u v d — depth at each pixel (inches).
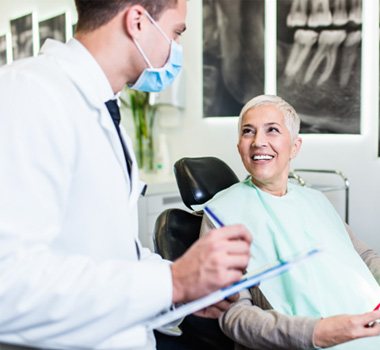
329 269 56.8
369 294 56.4
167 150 144.6
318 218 63.4
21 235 25.1
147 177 138.3
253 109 62.9
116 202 32.0
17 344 27.3
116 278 25.9
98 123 32.4
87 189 30.3
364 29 108.3
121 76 34.4
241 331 50.9
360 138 111.0
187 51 139.1
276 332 48.1
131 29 32.3
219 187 69.2
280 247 58.1
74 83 31.4
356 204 112.9
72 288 24.9
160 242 62.8
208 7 132.5
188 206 67.6
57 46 33.7
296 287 54.3
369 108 109.3
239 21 126.7
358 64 109.2
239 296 54.3
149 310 26.1
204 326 57.6
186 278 26.4
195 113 139.3
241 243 26.7
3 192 25.3
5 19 161.5
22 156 26.1
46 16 147.8
